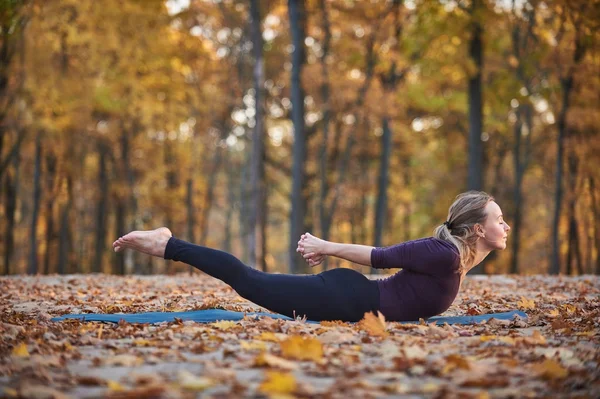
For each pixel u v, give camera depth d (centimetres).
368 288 480
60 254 2458
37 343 377
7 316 529
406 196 3153
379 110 2014
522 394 275
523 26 1833
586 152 2058
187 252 469
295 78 1966
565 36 1820
